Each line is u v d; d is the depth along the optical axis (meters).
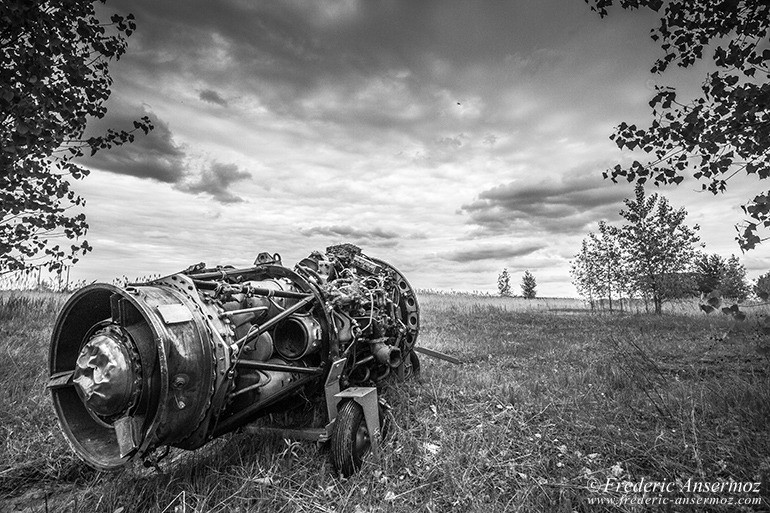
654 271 21.16
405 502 3.63
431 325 15.42
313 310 4.56
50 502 3.75
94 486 3.94
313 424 4.79
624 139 5.40
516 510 3.48
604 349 10.56
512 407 5.81
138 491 3.72
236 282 4.25
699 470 3.94
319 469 4.02
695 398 5.92
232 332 3.55
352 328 4.82
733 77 4.52
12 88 5.37
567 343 11.59
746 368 7.74
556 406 5.91
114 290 3.03
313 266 5.43
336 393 4.43
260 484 3.64
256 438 4.49
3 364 6.68
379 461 4.15
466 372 7.97
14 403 5.54
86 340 3.31
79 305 3.41
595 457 4.46
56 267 8.55
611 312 23.36
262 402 3.97
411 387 6.70
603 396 6.37
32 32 5.59
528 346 11.06
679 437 4.75
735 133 4.61
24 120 5.60
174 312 3.09
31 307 11.19
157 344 2.83
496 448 4.63
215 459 4.15
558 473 4.12
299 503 3.50
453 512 3.53
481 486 3.86
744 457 4.17
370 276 6.54
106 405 2.87
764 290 4.01
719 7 4.73
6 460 4.37
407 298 7.00
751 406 5.38
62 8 6.11
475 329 14.64
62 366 3.45
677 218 21.25
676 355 9.56
